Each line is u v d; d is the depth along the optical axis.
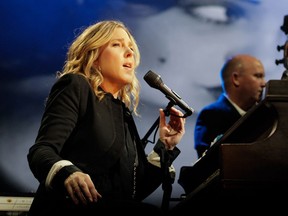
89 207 5.07
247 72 12.48
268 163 4.47
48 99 5.81
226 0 14.28
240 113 12.30
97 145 5.61
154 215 5.20
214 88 14.09
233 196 4.59
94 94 5.91
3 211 8.55
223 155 4.49
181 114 6.59
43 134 5.43
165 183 6.21
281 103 4.58
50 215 5.18
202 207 5.37
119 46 6.41
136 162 6.12
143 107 13.57
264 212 4.69
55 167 5.01
